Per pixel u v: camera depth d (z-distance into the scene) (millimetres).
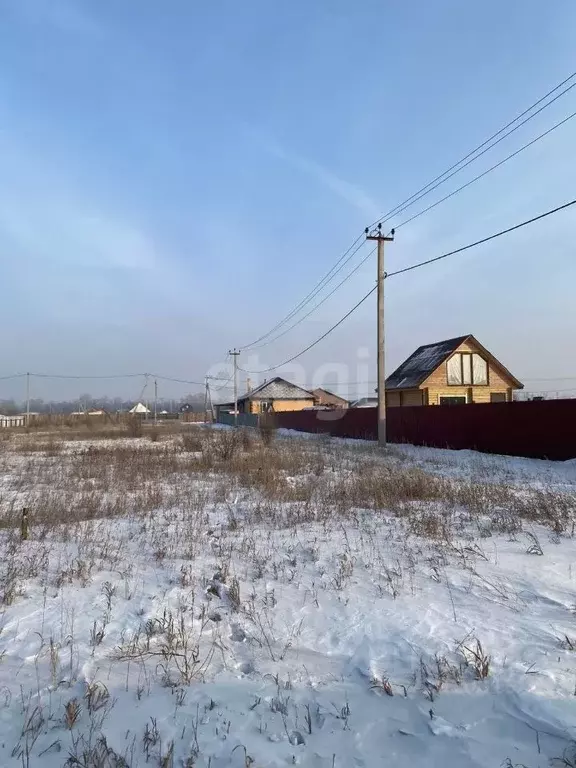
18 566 5738
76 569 5699
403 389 28859
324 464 14938
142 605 4742
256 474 12547
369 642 3988
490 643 3873
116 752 2744
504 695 3193
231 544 6625
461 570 5488
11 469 15648
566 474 13133
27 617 4492
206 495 10180
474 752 2705
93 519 8320
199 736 2881
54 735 2893
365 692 3326
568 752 2658
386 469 13359
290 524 7730
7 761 2668
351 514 8234
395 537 6828
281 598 4914
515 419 17828
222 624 4363
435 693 3258
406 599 4781
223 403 71500
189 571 5609
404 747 2773
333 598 4871
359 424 28203
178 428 39438
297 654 3869
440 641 3930
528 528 7109
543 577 5230
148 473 13445
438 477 11961
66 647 3945
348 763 2654
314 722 3012
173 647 3941
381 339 20719
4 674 3562
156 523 7934
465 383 28312
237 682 3473
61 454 20281
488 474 13086
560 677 3357
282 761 2668
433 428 22125
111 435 34094
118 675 3557
